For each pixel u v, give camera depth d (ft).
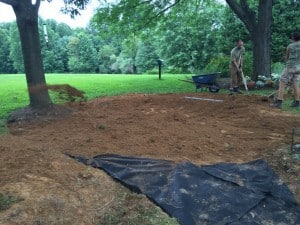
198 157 18.49
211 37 92.58
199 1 61.82
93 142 20.48
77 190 13.99
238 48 38.93
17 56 161.07
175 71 103.14
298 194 14.87
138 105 33.12
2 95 43.80
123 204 13.39
